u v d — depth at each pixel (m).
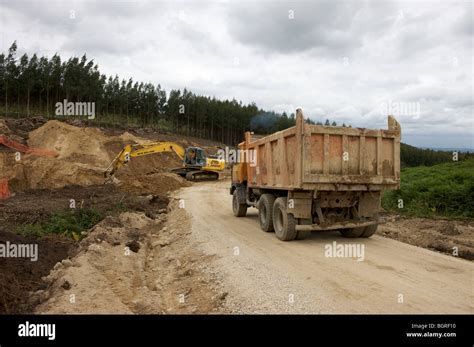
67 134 31.92
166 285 7.23
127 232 10.54
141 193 20.88
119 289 6.52
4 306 5.32
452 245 8.59
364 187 8.97
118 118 64.56
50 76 54.44
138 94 70.75
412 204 14.65
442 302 5.33
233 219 13.31
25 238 8.33
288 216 9.23
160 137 55.16
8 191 18.91
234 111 80.31
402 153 49.81
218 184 29.39
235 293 6.03
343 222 9.17
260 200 11.19
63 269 6.77
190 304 6.07
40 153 28.53
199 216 13.83
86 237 9.26
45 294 5.82
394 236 10.13
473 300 5.40
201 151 31.50
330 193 9.19
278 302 5.47
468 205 13.33
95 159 30.27
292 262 7.45
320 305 5.29
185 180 28.67
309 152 8.45
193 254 8.82
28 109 49.78
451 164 21.44
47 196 16.95
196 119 75.44
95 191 19.25
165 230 12.33
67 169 22.50
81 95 55.50
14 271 6.42
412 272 6.70
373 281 6.22
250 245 9.05
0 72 49.97
